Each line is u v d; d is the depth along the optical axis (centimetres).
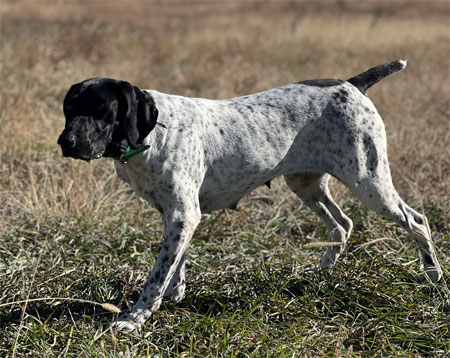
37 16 4269
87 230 988
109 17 4516
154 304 744
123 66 2225
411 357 680
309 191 902
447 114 1691
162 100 761
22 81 1783
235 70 2259
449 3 5738
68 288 820
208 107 800
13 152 1266
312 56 2738
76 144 671
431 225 1048
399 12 5088
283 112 820
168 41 2917
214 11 5391
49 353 658
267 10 5369
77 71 1995
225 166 791
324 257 891
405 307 768
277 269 877
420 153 1295
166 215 756
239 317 754
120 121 711
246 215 1095
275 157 813
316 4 5900
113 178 1195
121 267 881
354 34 3284
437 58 2625
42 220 1012
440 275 837
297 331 718
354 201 1123
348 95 829
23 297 772
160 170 740
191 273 879
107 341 698
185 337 715
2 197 1096
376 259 864
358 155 815
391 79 2200
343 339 695
